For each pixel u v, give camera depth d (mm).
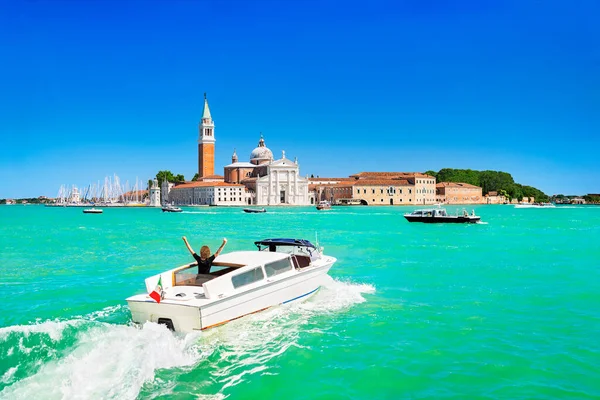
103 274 26984
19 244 46531
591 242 46125
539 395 10555
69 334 12711
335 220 99812
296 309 17141
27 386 9859
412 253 36594
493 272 26703
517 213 148750
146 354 11688
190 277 15711
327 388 10789
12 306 18750
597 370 11914
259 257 17219
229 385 10797
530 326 15555
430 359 12555
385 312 17047
